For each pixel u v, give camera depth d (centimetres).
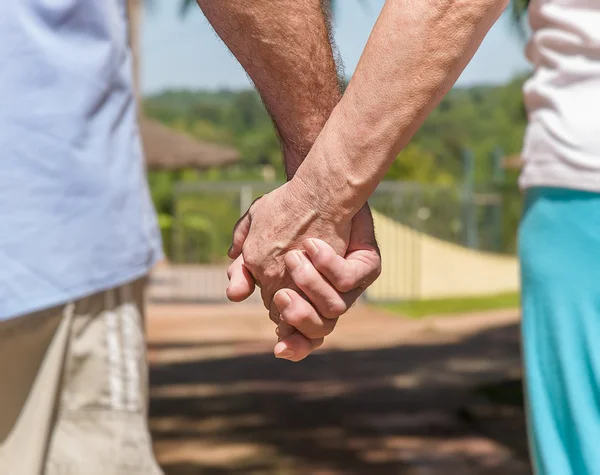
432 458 458
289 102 136
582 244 140
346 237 131
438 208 1744
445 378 708
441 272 1450
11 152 137
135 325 146
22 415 141
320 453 468
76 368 143
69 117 138
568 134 140
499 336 984
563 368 141
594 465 137
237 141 3838
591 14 141
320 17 136
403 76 127
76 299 142
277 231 131
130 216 144
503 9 127
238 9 133
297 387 675
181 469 440
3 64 137
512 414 549
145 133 1557
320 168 129
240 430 524
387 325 1111
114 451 144
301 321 130
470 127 3456
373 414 567
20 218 137
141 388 147
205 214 2291
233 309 1310
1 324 138
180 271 2002
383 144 128
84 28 140
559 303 141
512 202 1936
